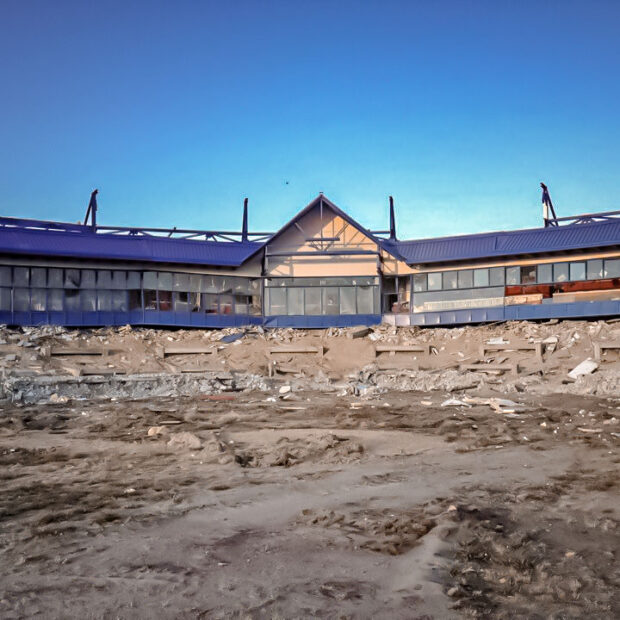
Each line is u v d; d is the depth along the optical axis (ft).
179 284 132.36
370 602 18.51
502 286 127.85
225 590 19.43
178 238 137.69
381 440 46.29
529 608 18.01
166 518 27.20
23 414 63.41
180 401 76.02
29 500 30.22
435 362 109.70
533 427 51.98
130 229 144.05
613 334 106.11
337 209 138.21
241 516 27.55
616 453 40.27
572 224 127.44
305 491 31.89
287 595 19.01
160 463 38.93
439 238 138.72
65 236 127.65
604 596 18.78
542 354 104.58
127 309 128.88
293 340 125.18
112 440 47.44
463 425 52.60
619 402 69.31
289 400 76.43
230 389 89.51
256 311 139.64
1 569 21.29
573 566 21.13
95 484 33.47
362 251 135.85
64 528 25.72
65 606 18.31
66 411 66.49
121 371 99.91
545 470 35.99
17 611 17.99
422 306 134.72
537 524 25.67
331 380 102.94
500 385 88.22
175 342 119.55
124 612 17.92
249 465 38.34
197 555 22.52
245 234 150.71
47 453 42.57
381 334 125.70
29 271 122.83
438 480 33.99
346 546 23.39
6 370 90.84
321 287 139.03
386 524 25.79
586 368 93.86
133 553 22.75
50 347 104.47
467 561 21.70
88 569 21.22
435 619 17.39
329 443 44.50
